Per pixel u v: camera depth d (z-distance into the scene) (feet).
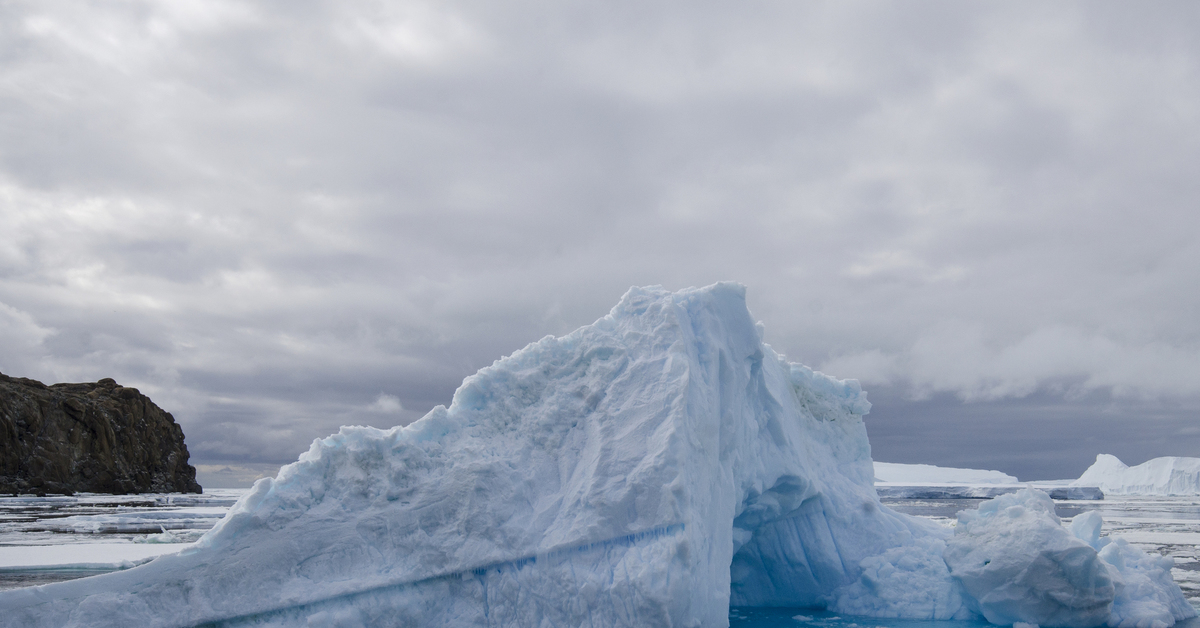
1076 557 34.14
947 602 37.83
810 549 41.55
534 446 31.71
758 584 42.88
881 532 42.63
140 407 327.26
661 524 27.96
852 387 49.67
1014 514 38.01
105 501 225.97
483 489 29.78
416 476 30.27
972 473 331.16
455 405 33.14
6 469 269.44
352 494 29.63
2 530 99.25
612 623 26.86
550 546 28.30
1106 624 35.29
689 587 27.55
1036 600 35.06
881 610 38.60
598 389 32.22
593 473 29.58
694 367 32.73
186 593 26.76
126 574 26.66
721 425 33.91
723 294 36.83
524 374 33.45
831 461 47.37
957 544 38.60
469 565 28.53
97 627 25.40
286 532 28.30
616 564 27.78
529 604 27.89
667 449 28.99
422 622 28.04
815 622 37.27
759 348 37.55
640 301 34.94
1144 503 237.66
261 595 27.09
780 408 39.99
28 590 25.57
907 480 313.73
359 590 27.55
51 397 293.43
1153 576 39.34
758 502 39.06
